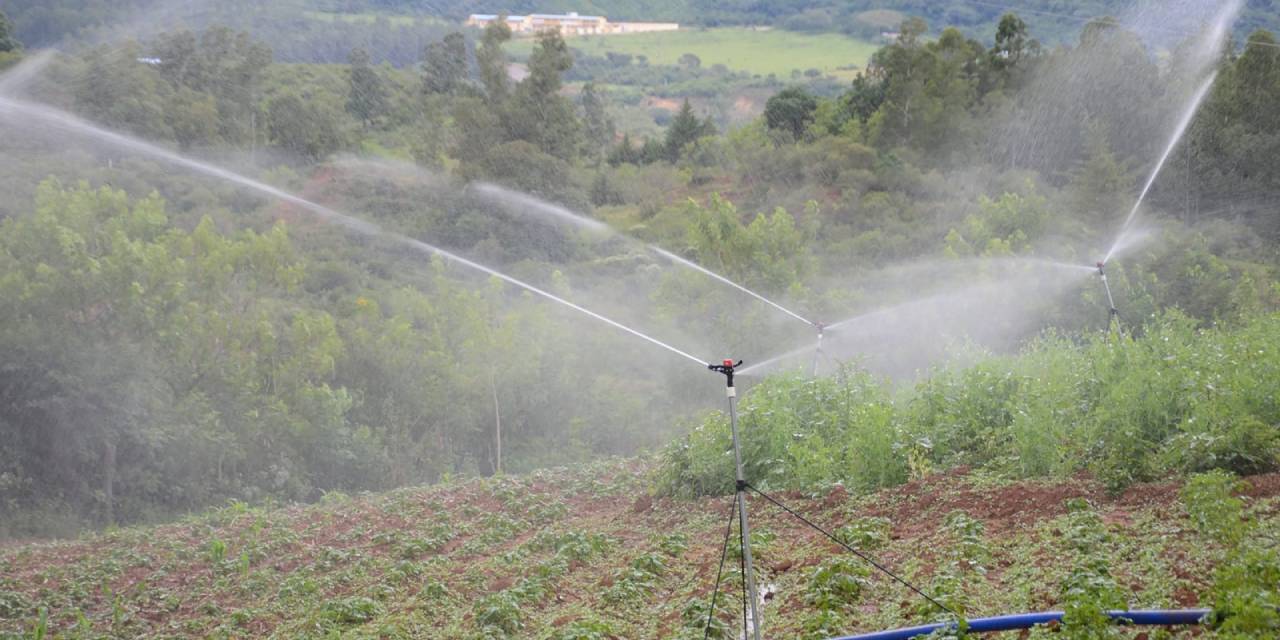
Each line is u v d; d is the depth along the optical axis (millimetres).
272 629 13117
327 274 49719
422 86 97062
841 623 9250
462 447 38469
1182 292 31172
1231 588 7484
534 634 11141
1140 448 11875
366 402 37125
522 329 39812
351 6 159750
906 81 71312
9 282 30469
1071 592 8555
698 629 9836
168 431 31234
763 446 15422
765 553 11828
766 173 67188
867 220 55625
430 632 11875
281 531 18297
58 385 30094
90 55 70312
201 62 79750
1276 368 12336
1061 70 68125
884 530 11805
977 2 179375
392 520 18422
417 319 41094
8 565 17766
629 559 13320
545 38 72375
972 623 8352
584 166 74438
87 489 30203
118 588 15914
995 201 55969
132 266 31844
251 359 33719
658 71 185625
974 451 14312
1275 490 10180
